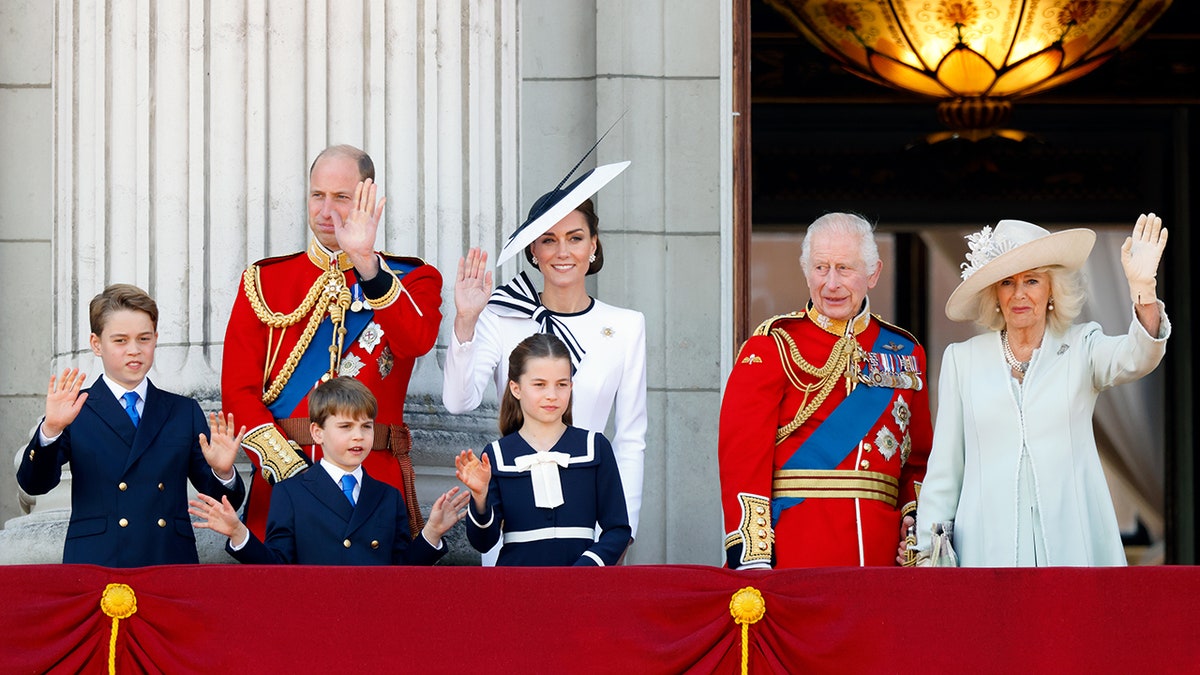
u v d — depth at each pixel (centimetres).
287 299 2416
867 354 2362
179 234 2681
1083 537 2198
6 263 3241
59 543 2594
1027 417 2225
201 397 2614
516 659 2005
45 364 3228
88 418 2220
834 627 2017
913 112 6025
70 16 2877
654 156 3303
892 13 4581
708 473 3250
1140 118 6016
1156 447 5653
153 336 2262
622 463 2484
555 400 2253
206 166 2692
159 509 2214
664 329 3272
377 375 2402
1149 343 2156
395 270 2441
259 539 2341
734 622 2023
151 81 2719
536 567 2036
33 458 2156
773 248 5997
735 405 2320
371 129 2730
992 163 6028
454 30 2809
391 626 2005
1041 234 2261
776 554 2291
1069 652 2005
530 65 3334
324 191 2422
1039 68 4656
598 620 2014
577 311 2523
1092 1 4516
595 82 3319
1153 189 6009
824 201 6003
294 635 2002
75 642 1991
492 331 2503
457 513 2233
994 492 2223
